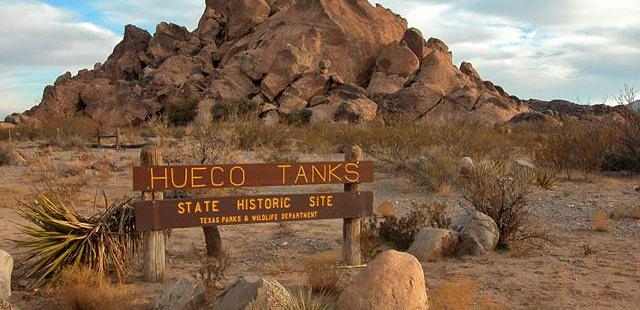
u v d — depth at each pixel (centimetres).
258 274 700
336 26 6322
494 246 827
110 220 683
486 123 3653
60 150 2702
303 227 1012
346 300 525
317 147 2492
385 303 511
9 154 2009
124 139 3177
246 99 5209
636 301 602
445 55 6731
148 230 645
